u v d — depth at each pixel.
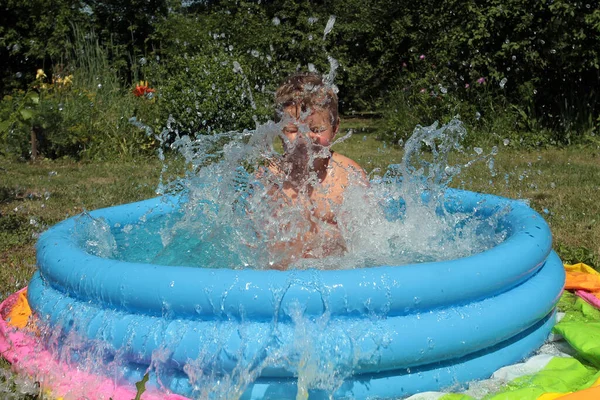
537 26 9.45
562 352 2.23
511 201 2.96
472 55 9.92
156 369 1.86
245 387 1.76
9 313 2.74
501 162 7.82
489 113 9.70
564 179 6.54
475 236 2.71
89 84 10.98
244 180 2.73
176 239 2.83
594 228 4.41
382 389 1.83
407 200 2.73
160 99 9.10
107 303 1.98
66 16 15.17
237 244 2.59
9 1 14.27
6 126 8.89
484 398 1.85
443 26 10.83
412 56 13.15
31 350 2.26
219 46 10.80
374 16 16.16
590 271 3.12
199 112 8.66
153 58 13.98
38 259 2.39
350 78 16.12
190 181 3.02
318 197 2.56
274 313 1.77
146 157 9.12
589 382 1.92
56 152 9.17
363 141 10.98
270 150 2.55
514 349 2.12
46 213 5.31
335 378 1.77
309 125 2.50
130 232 3.09
